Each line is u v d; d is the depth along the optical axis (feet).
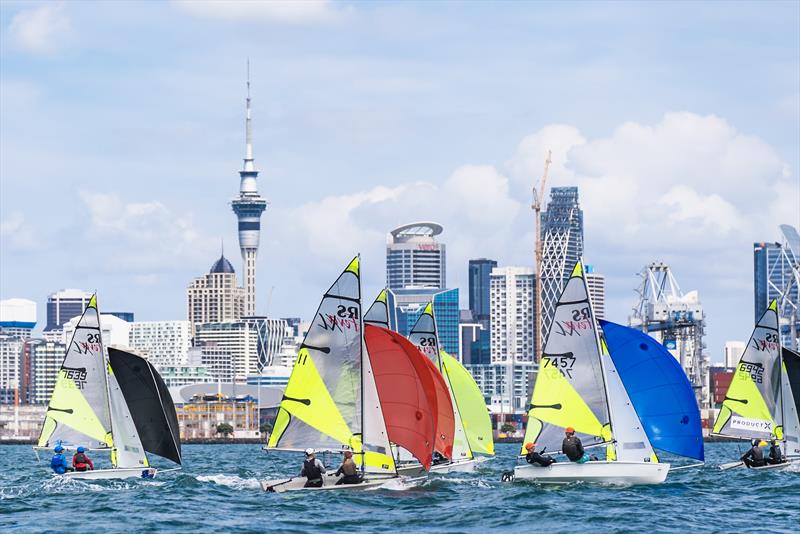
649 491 524.52
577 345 528.63
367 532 414.62
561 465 532.73
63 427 592.19
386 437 508.53
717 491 539.70
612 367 533.96
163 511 466.70
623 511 463.42
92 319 592.19
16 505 490.90
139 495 525.75
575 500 492.13
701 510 472.44
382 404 515.09
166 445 593.01
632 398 539.70
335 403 508.53
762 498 515.91
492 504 478.59
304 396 510.58
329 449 510.58
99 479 583.17
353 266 508.12
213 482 589.73
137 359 589.73
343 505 474.49
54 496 525.75
